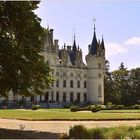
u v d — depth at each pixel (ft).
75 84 395.34
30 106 321.73
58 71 381.40
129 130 70.95
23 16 76.95
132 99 385.70
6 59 73.36
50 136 72.79
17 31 78.23
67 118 123.95
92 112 180.14
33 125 101.65
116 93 405.39
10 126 98.84
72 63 401.90
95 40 402.31
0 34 77.92
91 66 398.21
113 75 419.95
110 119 119.55
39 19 81.66
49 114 152.35
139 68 409.08
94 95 394.52
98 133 59.57
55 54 375.45
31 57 78.18
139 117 126.21
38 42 80.69
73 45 414.82
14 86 78.13
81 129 58.85
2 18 76.95
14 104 313.12
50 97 366.02
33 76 81.15
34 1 80.12
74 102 378.53
